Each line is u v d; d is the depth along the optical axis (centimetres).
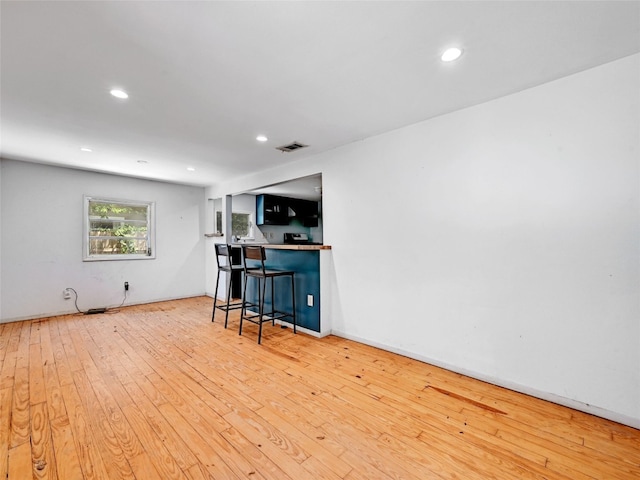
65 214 433
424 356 267
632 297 176
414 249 273
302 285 359
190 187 570
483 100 227
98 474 138
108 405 197
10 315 393
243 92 212
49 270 421
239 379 235
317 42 158
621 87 178
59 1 126
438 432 171
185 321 402
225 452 154
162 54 166
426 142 263
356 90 211
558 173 199
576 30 151
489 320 229
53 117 251
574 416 186
